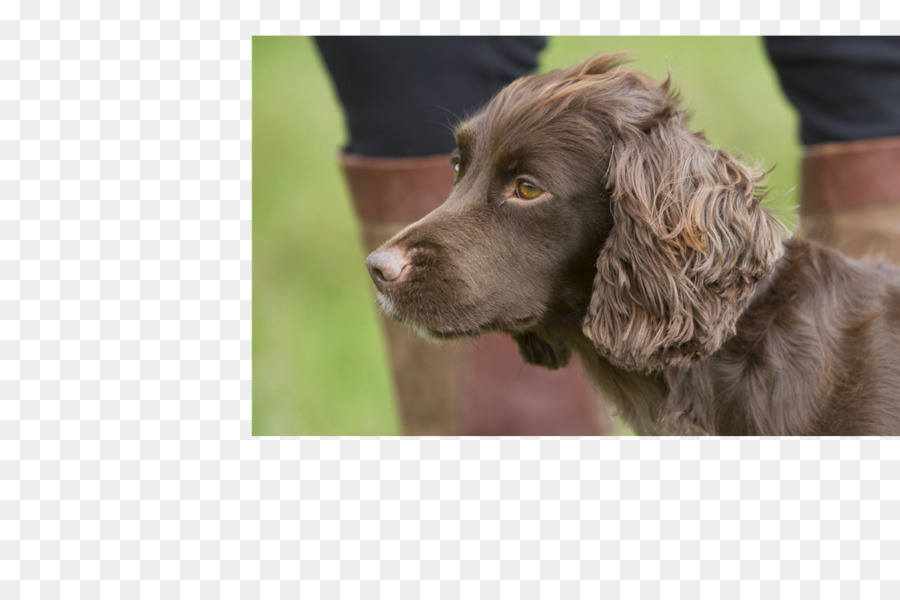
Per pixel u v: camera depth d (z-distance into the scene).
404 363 3.93
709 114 6.82
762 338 2.83
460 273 2.89
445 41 3.49
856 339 2.79
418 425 3.99
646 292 2.75
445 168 3.63
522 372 3.88
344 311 5.85
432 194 3.65
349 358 5.46
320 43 3.59
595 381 3.28
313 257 6.31
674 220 2.73
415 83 3.53
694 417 2.92
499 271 2.90
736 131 6.69
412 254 2.93
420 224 2.97
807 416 2.77
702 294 2.73
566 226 2.86
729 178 2.78
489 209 2.92
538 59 3.81
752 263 2.74
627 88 2.94
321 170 6.90
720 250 2.72
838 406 2.76
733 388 2.86
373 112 3.61
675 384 2.93
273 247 6.39
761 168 2.85
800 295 2.85
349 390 5.23
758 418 2.81
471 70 3.55
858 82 3.57
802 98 3.80
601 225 2.87
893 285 2.90
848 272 2.90
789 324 2.82
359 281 6.09
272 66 7.69
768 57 3.89
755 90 7.01
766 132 6.64
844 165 3.66
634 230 2.75
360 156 3.75
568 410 3.98
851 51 3.53
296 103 7.43
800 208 3.90
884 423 2.72
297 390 5.24
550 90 2.92
